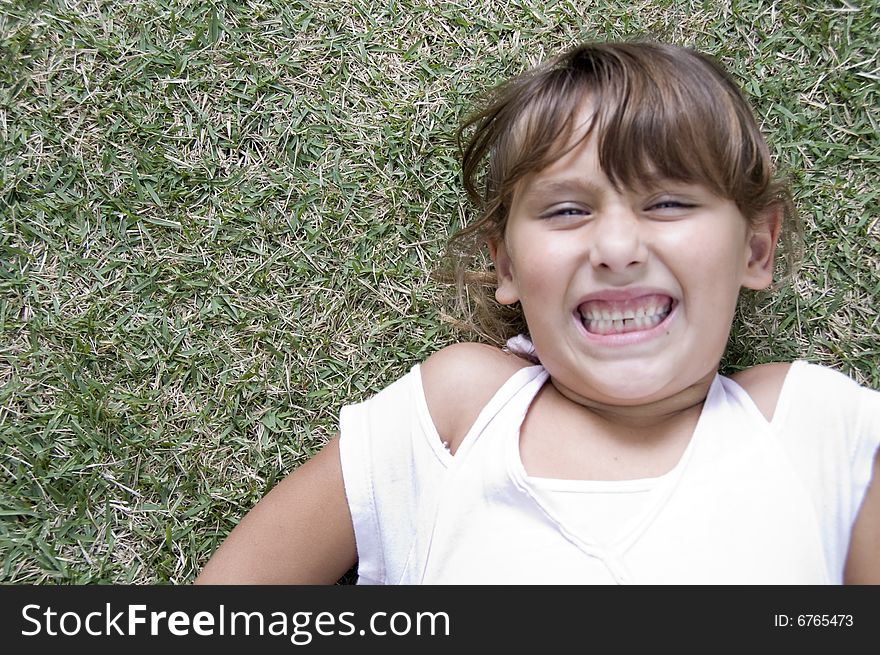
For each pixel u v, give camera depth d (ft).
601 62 2.90
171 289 3.69
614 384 2.85
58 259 3.69
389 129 3.76
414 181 3.74
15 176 3.69
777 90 3.72
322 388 3.68
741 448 2.91
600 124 2.77
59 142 3.73
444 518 2.99
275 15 3.82
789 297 3.62
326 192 3.75
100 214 3.71
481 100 3.75
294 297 3.72
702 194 2.77
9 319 3.65
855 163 3.70
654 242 2.72
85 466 3.59
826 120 3.72
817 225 3.66
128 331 3.67
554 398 3.14
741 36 3.78
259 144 3.78
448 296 3.70
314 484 3.20
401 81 3.80
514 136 3.05
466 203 3.71
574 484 2.87
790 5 3.77
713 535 2.76
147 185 3.74
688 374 2.87
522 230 2.92
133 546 3.57
